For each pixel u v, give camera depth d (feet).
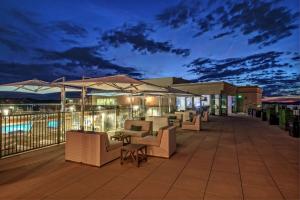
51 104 42.39
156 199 11.26
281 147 24.53
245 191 12.41
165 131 19.22
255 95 100.22
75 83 23.22
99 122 32.60
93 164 16.38
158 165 17.08
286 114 38.60
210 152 21.71
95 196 11.50
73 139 17.17
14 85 30.58
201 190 12.45
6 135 21.06
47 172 15.02
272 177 14.73
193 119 38.42
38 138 23.44
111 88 29.14
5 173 14.65
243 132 36.47
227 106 81.92
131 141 21.06
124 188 12.59
